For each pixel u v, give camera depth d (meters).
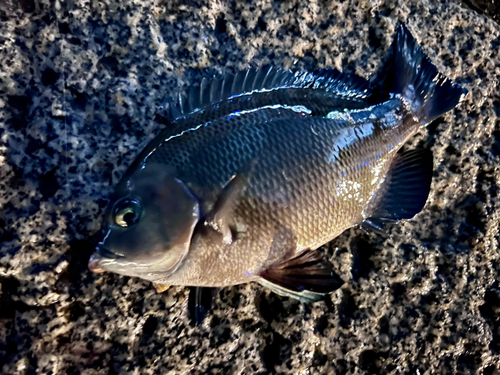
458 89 0.38
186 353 0.34
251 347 0.35
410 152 0.37
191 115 0.30
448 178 0.41
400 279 0.39
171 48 0.35
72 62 0.33
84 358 0.32
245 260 0.30
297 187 0.30
